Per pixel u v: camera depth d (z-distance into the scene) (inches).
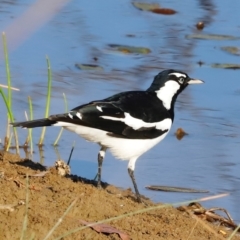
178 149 531.2
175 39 758.5
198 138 551.2
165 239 346.0
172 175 483.5
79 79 645.3
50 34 743.7
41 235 317.1
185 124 575.2
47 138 539.8
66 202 358.3
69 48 714.8
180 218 386.0
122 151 430.3
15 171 398.3
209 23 800.3
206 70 689.0
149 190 457.7
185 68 692.7
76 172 484.1
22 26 266.1
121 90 627.5
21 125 402.9
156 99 452.4
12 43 265.1
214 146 534.9
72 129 415.5
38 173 403.2
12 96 600.4
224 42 756.6
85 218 350.0
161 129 439.8
